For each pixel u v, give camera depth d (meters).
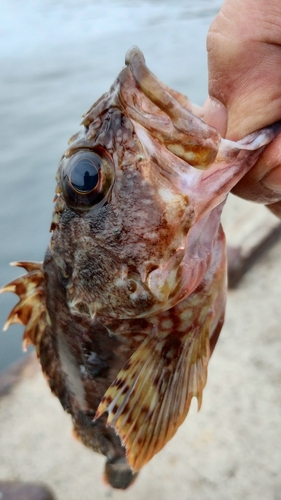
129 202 0.11
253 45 0.11
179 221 0.11
